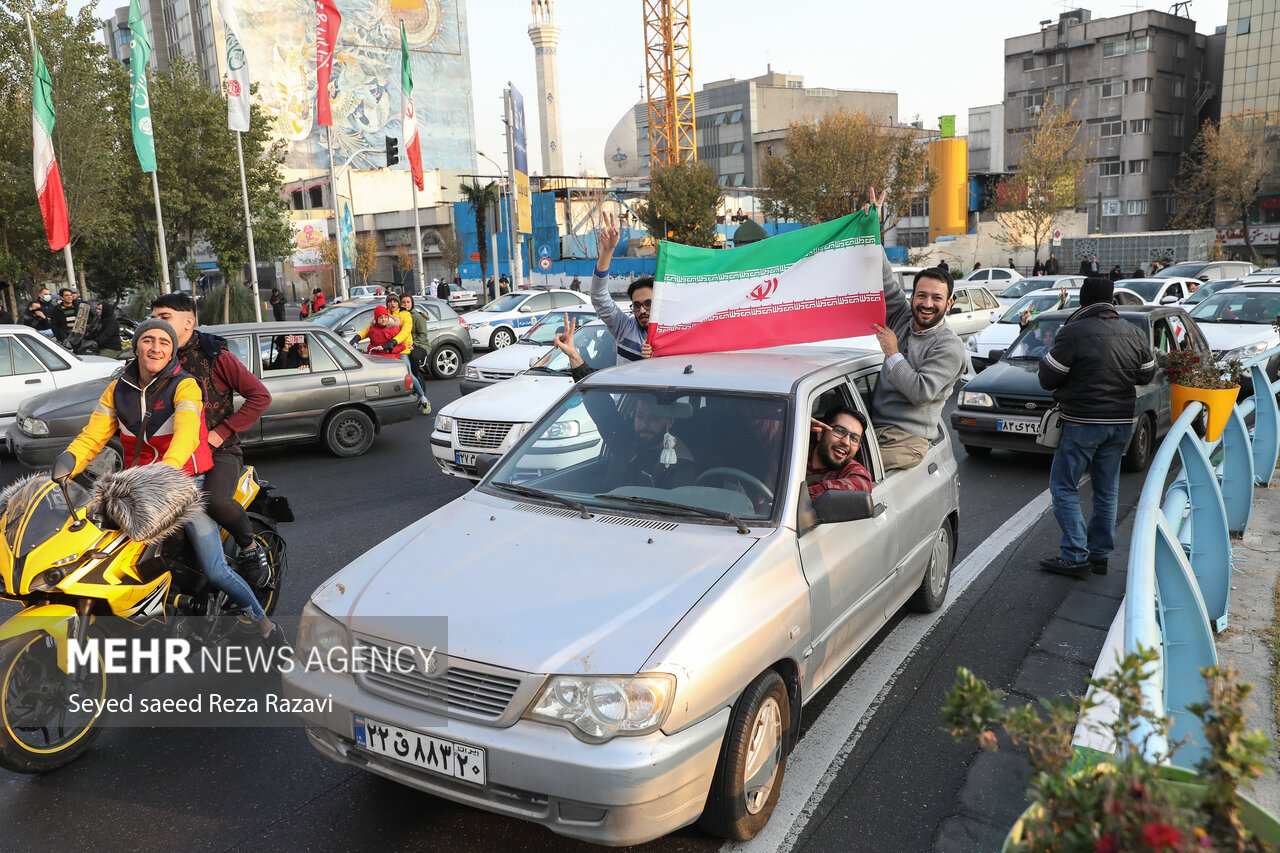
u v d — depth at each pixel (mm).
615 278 52281
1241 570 5523
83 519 3572
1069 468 5793
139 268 38125
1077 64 73438
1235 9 69750
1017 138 77500
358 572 3438
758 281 4957
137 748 3906
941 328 4719
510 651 2814
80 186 24312
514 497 3908
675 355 4816
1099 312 5637
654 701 2672
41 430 8773
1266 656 4328
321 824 3328
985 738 1733
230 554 4621
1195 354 6469
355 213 69125
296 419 9977
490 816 3369
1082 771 1727
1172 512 4543
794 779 3570
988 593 5613
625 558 3250
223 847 3193
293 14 90812
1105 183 73188
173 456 3852
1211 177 57312
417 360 12969
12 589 3436
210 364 4293
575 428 4148
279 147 34531
